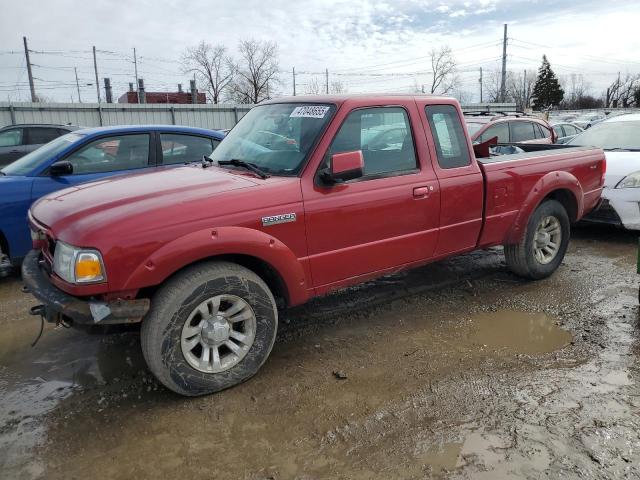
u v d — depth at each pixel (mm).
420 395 3182
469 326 4188
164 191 3223
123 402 3174
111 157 5906
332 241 3580
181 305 2994
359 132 3729
